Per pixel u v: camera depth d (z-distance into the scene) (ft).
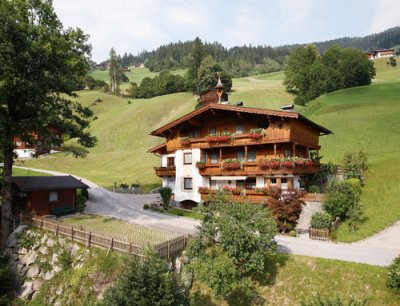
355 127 189.06
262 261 58.54
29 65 80.02
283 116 98.48
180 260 66.74
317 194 92.79
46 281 72.08
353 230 84.58
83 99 390.42
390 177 117.08
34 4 84.79
